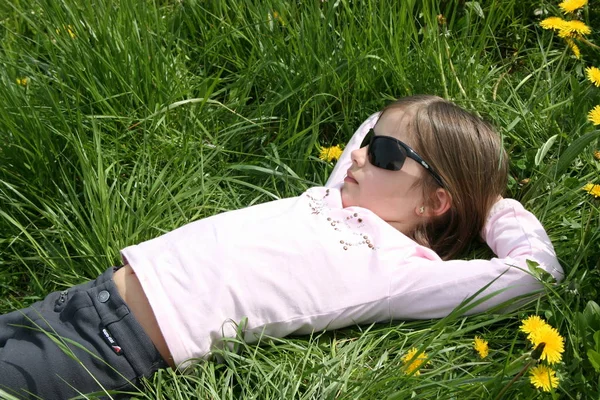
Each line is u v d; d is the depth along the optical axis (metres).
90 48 2.76
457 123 2.28
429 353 2.07
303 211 2.22
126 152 2.69
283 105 2.86
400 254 2.16
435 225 2.33
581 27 2.66
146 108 2.74
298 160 2.70
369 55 2.76
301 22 2.86
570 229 2.36
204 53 3.00
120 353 1.98
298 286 2.08
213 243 2.11
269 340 2.13
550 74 2.96
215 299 2.03
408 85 2.78
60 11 2.85
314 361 2.06
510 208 2.32
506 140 2.70
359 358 2.06
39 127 2.52
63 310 2.04
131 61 2.79
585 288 2.11
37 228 2.46
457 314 1.98
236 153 2.77
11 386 1.92
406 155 2.25
